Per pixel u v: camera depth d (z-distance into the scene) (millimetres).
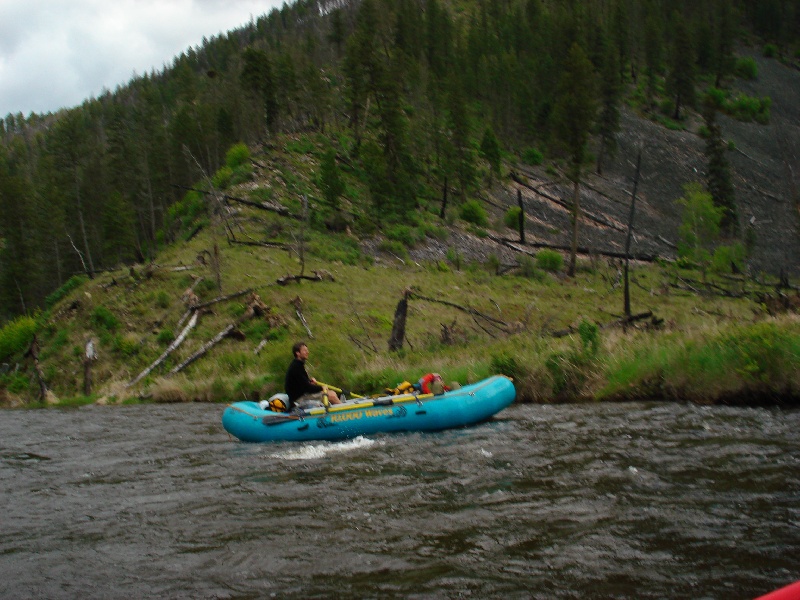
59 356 32812
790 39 139500
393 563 5055
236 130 80375
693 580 4422
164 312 34656
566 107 55406
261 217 50688
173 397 23203
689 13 136875
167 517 6629
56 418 17828
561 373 13992
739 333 11891
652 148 90375
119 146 71500
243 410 11242
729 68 118500
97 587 4977
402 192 59062
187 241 49625
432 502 6523
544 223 67562
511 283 45969
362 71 74188
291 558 5293
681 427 9312
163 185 72000
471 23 134500
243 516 6477
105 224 60531
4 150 132625
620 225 69562
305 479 7836
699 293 46000
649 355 13141
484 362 15953
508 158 86250
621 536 5266
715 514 5594
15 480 8859
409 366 18609
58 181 73125
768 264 61562
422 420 10781
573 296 42781
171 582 4980
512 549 5168
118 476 8742
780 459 7176
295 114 86250
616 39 115125
